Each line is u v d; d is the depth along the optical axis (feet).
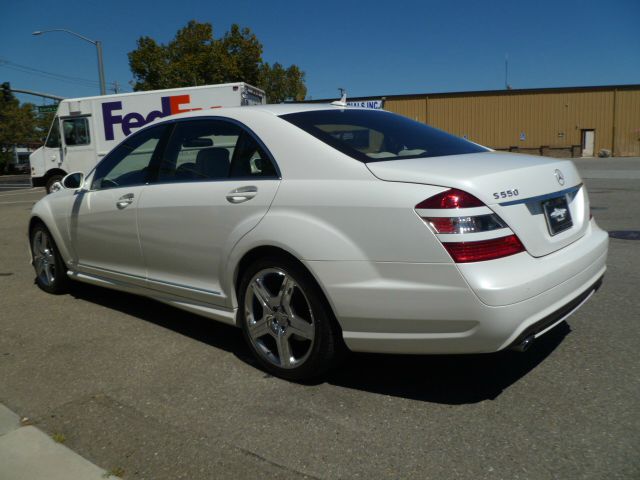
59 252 17.06
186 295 12.76
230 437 9.04
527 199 9.51
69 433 9.31
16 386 11.14
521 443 8.57
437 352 9.26
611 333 12.85
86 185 15.74
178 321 14.90
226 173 11.89
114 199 14.37
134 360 12.29
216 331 14.06
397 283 9.14
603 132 135.54
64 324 14.85
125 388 10.93
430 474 7.91
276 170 10.87
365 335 9.68
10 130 158.71
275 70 146.20
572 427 8.95
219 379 11.21
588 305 14.93
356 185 9.70
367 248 9.37
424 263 8.89
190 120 13.19
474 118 140.67
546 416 9.33
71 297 17.46
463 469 7.99
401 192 9.19
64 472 8.18
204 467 8.25
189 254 12.40
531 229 9.41
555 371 10.97
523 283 8.80
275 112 11.72
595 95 134.62
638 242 22.94
